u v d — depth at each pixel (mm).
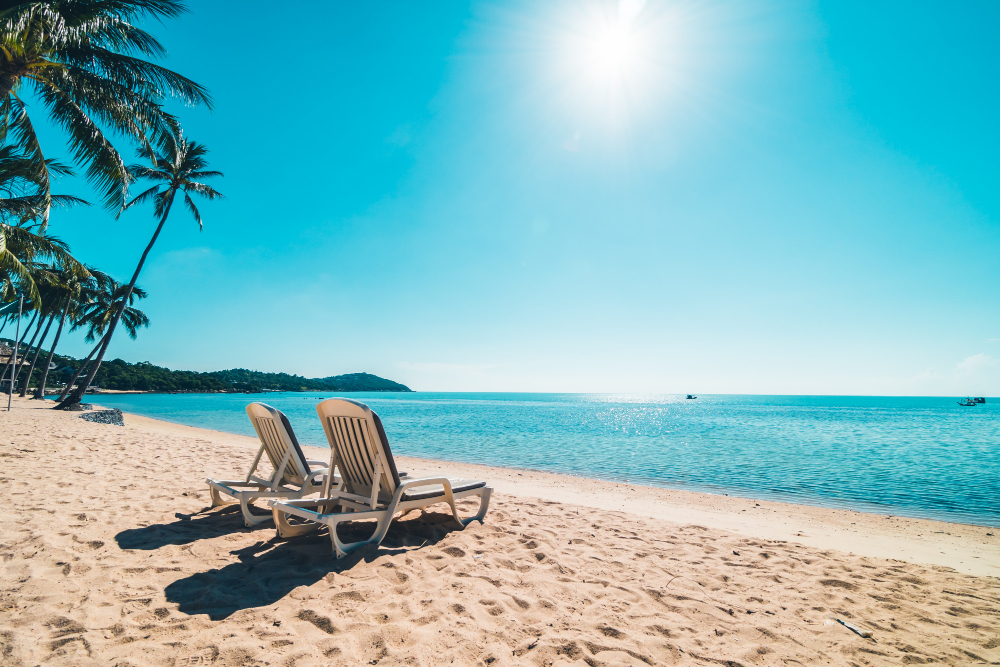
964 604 3330
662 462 14547
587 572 3566
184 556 3348
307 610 2586
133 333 28547
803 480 11477
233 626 2398
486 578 3283
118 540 3596
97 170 11211
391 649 2271
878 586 3629
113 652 2092
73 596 2615
